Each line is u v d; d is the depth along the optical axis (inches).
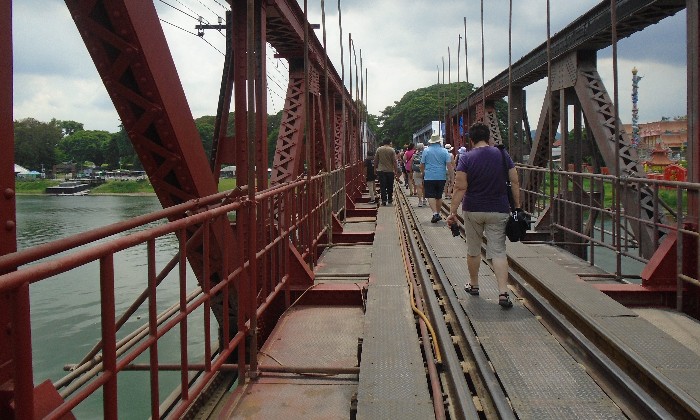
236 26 318.0
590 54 486.3
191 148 190.7
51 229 1010.1
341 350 214.4
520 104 749.9
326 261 380.8
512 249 368.5
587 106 469.7
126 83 170.9
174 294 530.6
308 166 335.0
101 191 2556.6
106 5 150.6
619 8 391.2
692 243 263.6
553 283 270.5
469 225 255.8
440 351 197.6
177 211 149.9
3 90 105.3
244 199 181.5
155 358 120.0
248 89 181.2
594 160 513.0
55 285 583.2
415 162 691.4
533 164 628.7
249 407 166.4
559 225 439.2
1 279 73.1
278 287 244.8
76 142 5039.4
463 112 1199.6
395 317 227.9
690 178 265.6
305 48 334.6
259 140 323.9
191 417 194.4
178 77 182.9
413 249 375.2
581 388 167.3
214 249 219.1
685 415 150.3
